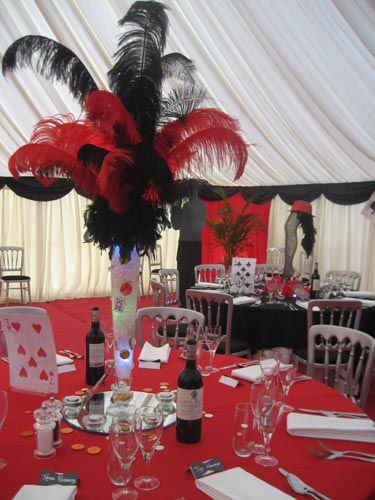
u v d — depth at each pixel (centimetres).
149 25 181
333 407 175
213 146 180
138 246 167
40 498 108
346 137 534
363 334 257
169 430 151
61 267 777
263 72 453
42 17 414
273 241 800
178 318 300
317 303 346
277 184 757
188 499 113
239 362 225
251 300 390
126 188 160
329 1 351
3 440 141
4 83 470
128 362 173
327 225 730
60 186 706
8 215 721
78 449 136
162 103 184
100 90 164
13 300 746
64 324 609
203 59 452
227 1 380
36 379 173
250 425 136
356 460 135
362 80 429
